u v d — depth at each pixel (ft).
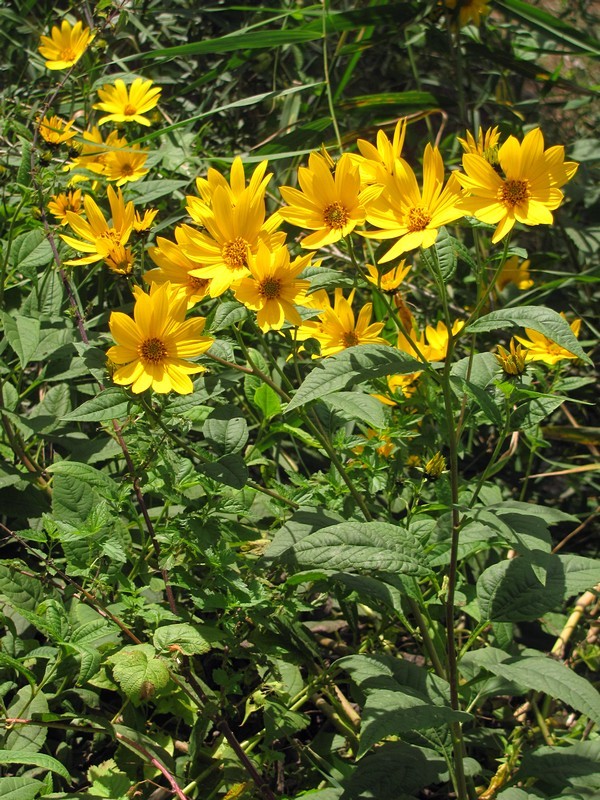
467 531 4.56
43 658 4.75
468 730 4.95
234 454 4.59
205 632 4.60
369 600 4.87
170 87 7.80
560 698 4.26
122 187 5.95
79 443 5.23
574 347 4.14
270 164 6.84
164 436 4.66
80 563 4.58
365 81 8.35
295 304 4.53
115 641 4.67
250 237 4.49
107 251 4.83
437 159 4.30
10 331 5.12
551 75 7.15
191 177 6.43
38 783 4.37
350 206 4.39
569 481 6.39
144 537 5.14
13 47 7.43
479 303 4.33
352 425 5.65
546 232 7.64
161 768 4.50
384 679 4.43
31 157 5.43
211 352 4.72
